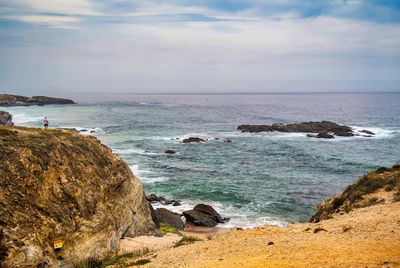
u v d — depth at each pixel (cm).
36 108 16762
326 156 6331
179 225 3309
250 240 1736
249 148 7062
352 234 1553
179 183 4647
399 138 8375
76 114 13788
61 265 1844
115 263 1836
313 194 4256
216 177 4959
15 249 1638
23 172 1956
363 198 2480
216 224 3406
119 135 8550
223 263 1407
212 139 8119
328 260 1244
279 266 1257
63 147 2339
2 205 1747
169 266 1505
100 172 2458
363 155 6456
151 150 6731
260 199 4078
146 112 15862
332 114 15525
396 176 2627
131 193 2698
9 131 2239
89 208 2173
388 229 1548
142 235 2675
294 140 8081
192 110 17775
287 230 1905
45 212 1900
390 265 1116
